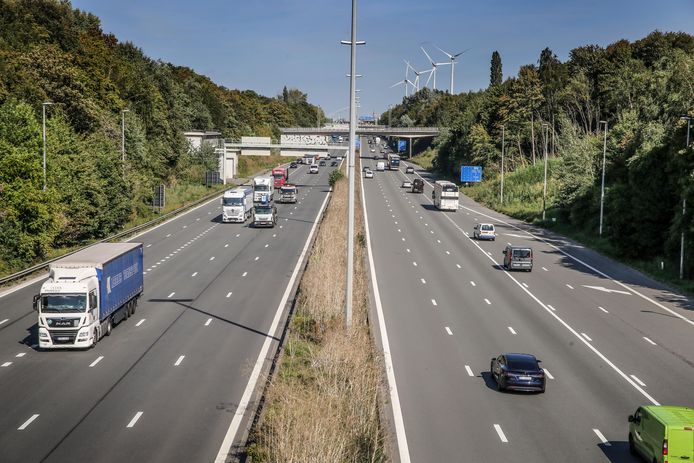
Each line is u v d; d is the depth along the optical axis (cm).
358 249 7338
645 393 3447
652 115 11488
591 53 18350
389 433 2850
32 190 6438
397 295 5628
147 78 15312
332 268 5541
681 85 10650
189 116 19038
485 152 17600
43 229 6594
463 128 19212
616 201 7762
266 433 2638
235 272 6419
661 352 4228
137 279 4922
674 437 2350
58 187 7331
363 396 2942
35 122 6806
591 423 3009
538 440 2802
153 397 3222
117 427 2858
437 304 5347
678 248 6950
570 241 9100
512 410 3150
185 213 10981
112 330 4434
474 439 2800
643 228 7512
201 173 15138
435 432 2870
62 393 3269
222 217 10419
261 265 6788
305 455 2334
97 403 3136
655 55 16838
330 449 2328
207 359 3822
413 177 18662
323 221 9506
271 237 8694
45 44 11162
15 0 12619
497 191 14112
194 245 7994
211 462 2527
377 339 4331
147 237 8556
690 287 6122
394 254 7569
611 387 3531
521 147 18075
